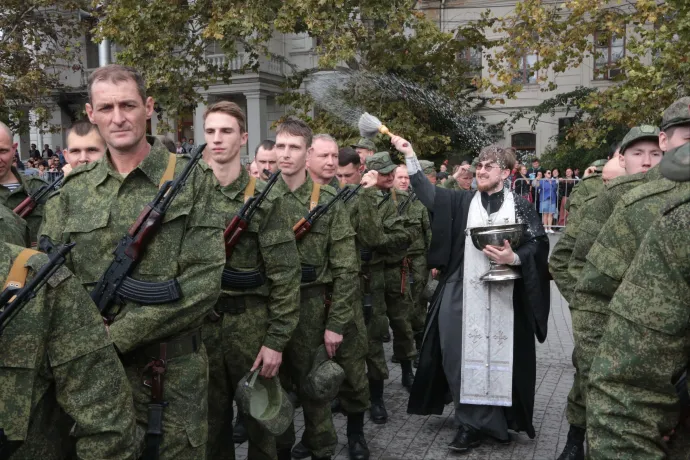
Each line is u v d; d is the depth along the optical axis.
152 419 2.46
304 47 22.66
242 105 24.73
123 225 2.49
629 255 2.48
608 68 13.94
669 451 1.93
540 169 20.61
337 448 4.51
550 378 6.06
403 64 15.85
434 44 16.72
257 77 22.33
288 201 3.90
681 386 1.95
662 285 1.78
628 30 20.84
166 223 2.47
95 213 2.51
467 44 16.41
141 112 2.53
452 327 4.47
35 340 1.90
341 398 4.28
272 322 3.28
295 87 17.12
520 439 4.66
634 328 1.82
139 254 2.44
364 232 4.60
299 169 3.95
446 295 4.55
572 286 3.60
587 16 20.19
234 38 15.84
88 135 3.98
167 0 15.73
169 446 2.50
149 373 2.50
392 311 5.82
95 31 16.25
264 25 14.66
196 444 2.55
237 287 3.29
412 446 4.55
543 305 4.32
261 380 3.29
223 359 3.32
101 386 2.04
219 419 3.36
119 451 2.05
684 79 11.42
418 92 16.27
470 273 4.44
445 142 16.36
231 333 3.30
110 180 2.55
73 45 20.62
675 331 1.77
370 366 5.04
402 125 15.24
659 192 2.41
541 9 13.52
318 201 3.94
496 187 4.52
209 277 2.52
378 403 5.08
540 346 7.17
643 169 3.54
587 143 13.93
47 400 2.07
